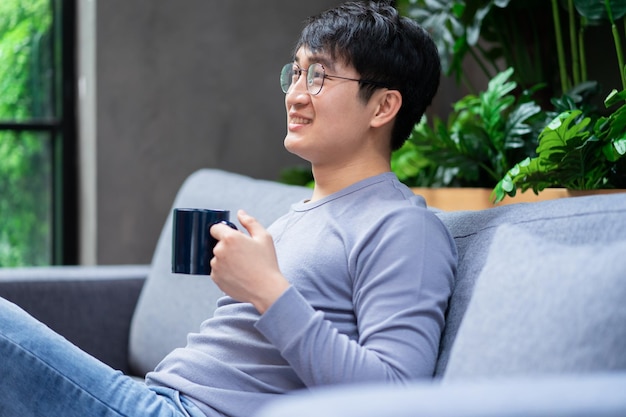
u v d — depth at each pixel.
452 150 2.35
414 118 1.80
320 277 1.59
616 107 2.38
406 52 1.73
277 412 0.85
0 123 3.78
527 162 1.93
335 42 1.69
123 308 2.74
